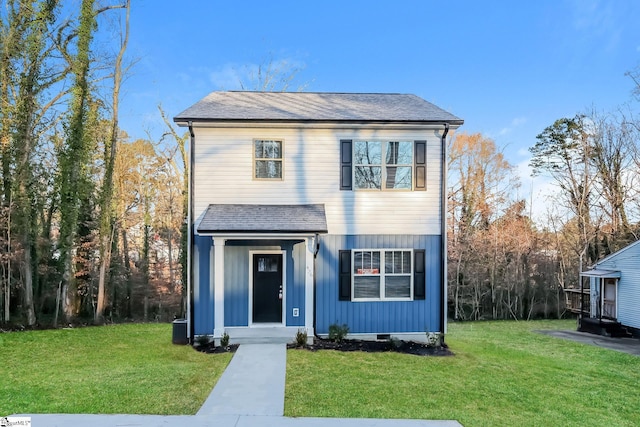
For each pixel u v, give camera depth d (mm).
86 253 15539
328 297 9773
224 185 9766
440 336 9750
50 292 15586
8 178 12930
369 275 9891
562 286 22016
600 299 16578
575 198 22922
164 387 6094
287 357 7945
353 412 5234
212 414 5066
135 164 22016
